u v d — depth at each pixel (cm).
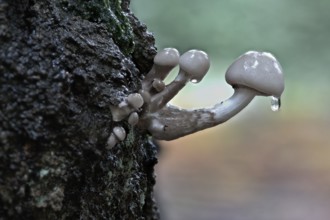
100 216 30
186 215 116
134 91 29
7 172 26
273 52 189
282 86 31
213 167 152
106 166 29
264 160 158
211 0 185
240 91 32
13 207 27
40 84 27
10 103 26
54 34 27
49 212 27
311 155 160
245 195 130
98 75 28
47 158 27
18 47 26
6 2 26
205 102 200
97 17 29
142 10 183
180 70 31
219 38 188
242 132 182
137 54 32
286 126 186
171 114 31
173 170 148
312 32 186
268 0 184
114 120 28
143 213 35
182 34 187
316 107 196
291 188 136
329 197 130
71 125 27
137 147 32
